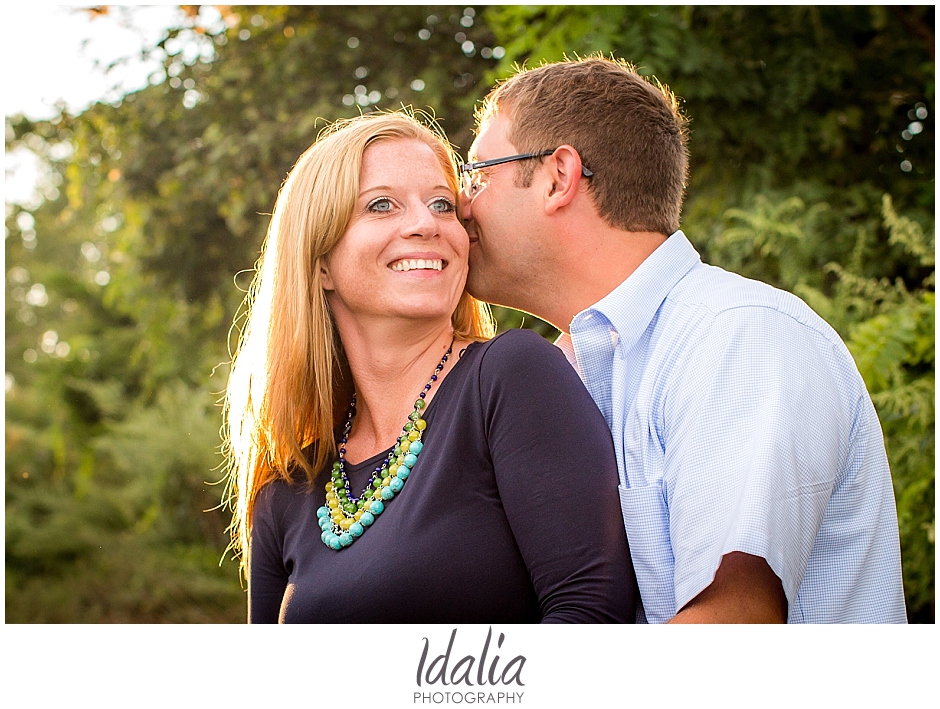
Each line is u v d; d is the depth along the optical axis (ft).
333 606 5.17
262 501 6.15
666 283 5.84
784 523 4.75
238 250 20.67
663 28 12.85
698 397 5.11
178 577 21.99
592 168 6.10
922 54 13.83
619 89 6.19
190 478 22.39
